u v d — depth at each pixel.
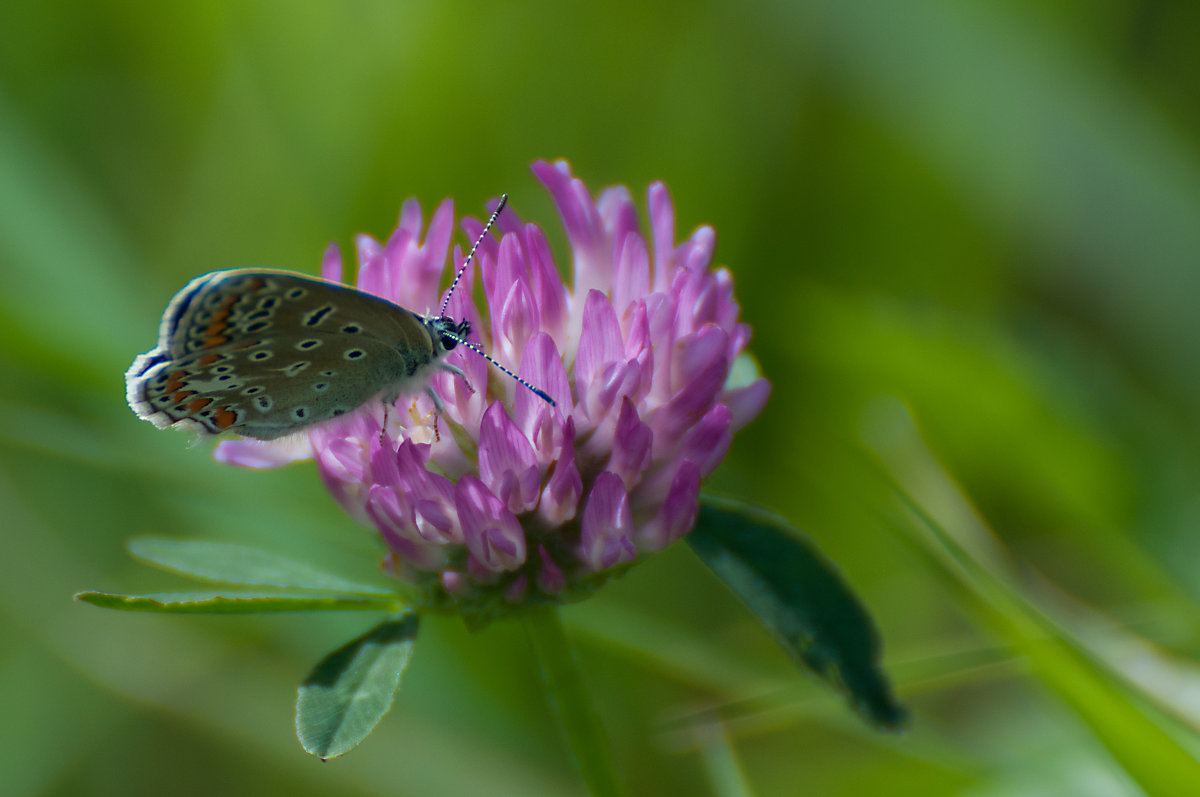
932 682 0.33
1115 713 0.32
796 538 0.32
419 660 0.35
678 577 0.36
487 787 0.35
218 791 0.35
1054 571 0.35
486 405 0.32
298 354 0.32
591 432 0.32
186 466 0.35
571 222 0.32
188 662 0.35
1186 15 0.36
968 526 0.33
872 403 0.35
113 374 0.35
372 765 0.35
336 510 0.35
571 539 0.32
